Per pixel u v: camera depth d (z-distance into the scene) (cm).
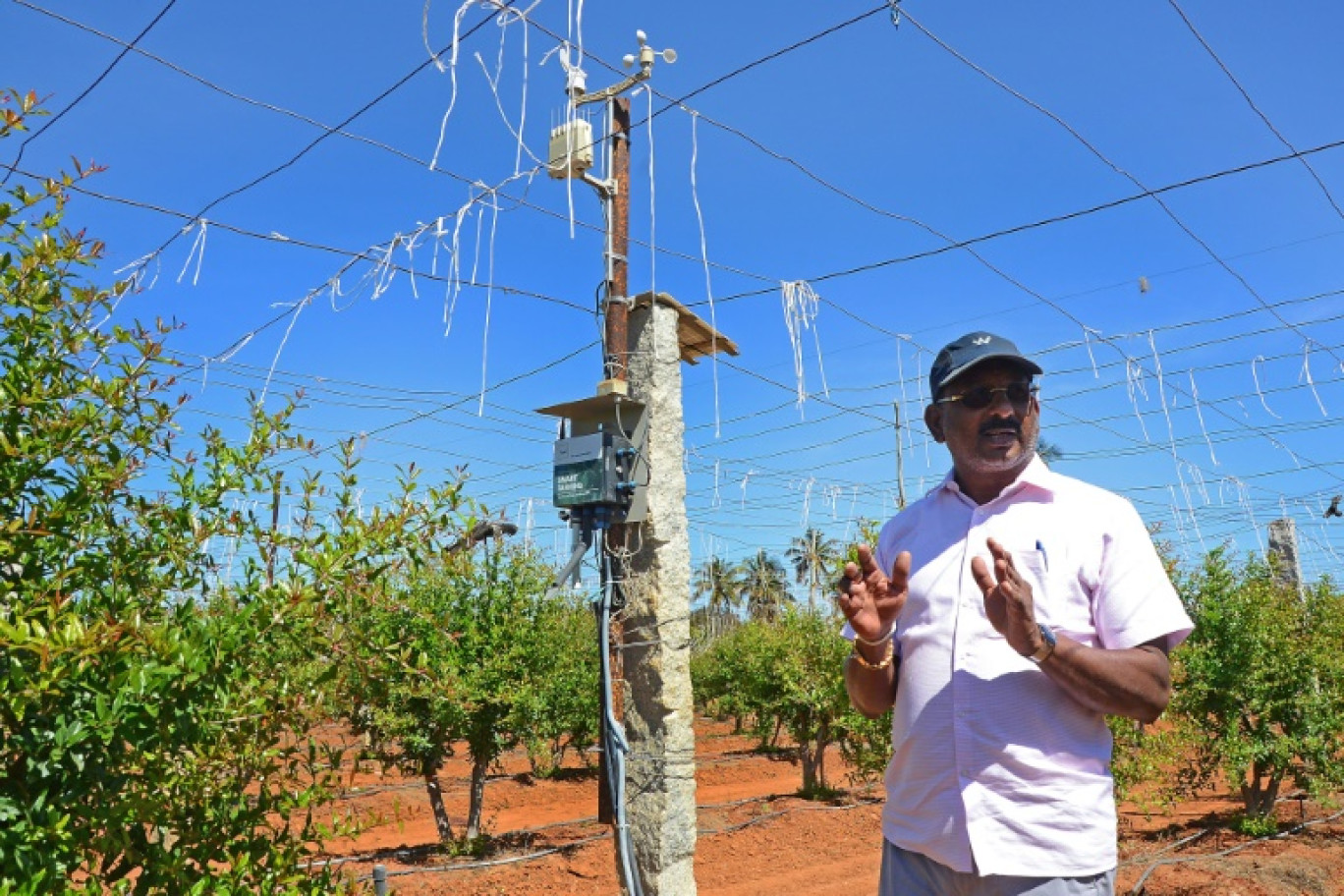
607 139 818
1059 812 233
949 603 257
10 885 262
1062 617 244
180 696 295
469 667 1059
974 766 240
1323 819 1212
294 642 336
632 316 775
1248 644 1083
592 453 691
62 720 277
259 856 331
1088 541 248
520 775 1861
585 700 1656
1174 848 1052
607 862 1026
